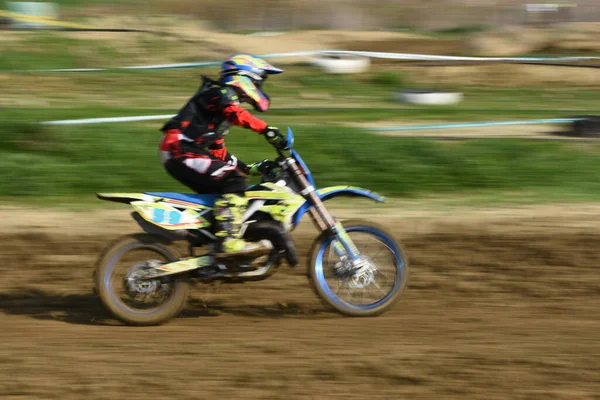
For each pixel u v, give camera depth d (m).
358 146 14.09
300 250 9.88
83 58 26.33
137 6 36.91
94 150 13.88
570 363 6.00
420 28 39.22
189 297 8.36
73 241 10.20
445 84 25.45
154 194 7.17
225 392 5.45
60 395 5.40
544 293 8.58
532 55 31.67
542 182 12.98
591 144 15.27
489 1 43.81
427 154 13.86
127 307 7.15
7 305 8.10
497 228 10.66
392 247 7.54
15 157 13.36
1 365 5.95
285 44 31.02
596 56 31.31
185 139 7.03
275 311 7.93
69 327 7.18
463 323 7.34
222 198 7.14
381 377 5.73
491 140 15.01
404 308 7.99
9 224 10.82
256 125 6.98
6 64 24.64
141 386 5.54
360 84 25.09
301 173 7.29
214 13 38.12
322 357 6.12
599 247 9.97
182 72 25.16
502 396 5.40
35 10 33.16
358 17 40.19
